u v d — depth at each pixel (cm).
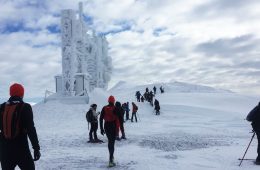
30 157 570
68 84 4759
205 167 948
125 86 8212
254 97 5519
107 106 1004
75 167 981
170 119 3325
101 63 6581
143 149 1345
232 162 1022
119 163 1029
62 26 4819
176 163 1010
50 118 3584
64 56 4797
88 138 1795
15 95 575
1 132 562
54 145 1521
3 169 561
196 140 1642
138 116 3500
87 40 6175
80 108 4050
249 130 2248
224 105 4803
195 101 4906
